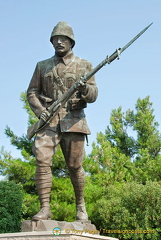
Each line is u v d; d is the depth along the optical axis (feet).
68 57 16.83
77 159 16.62
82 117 16.71
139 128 77.00
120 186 55.62
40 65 17.03
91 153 63.05
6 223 35.70
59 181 49.37
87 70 16.88
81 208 17.01
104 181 56.95
